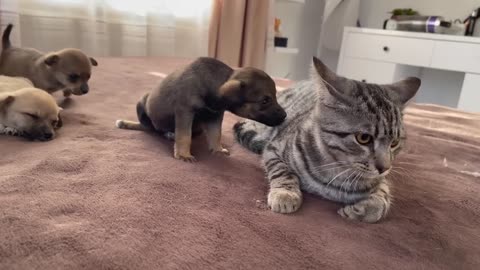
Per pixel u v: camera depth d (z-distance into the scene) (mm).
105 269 615
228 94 1104
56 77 1633
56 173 912
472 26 3770
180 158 1105
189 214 799
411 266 732
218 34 3391
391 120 1024
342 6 4352
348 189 1015
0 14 2135
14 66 1662
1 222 688
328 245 758
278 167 1111
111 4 2869
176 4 3225
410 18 3811
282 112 1168
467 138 1657
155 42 3158
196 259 663
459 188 1147
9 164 941
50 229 688
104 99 1667
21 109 1184
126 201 814
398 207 1000
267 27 3674
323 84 1030
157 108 1183
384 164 993
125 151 1096
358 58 4031
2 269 591
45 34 2584
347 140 1012
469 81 3449
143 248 671
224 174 1047
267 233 772
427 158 1394
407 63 3736
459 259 783
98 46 2785
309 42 4840
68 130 1260
